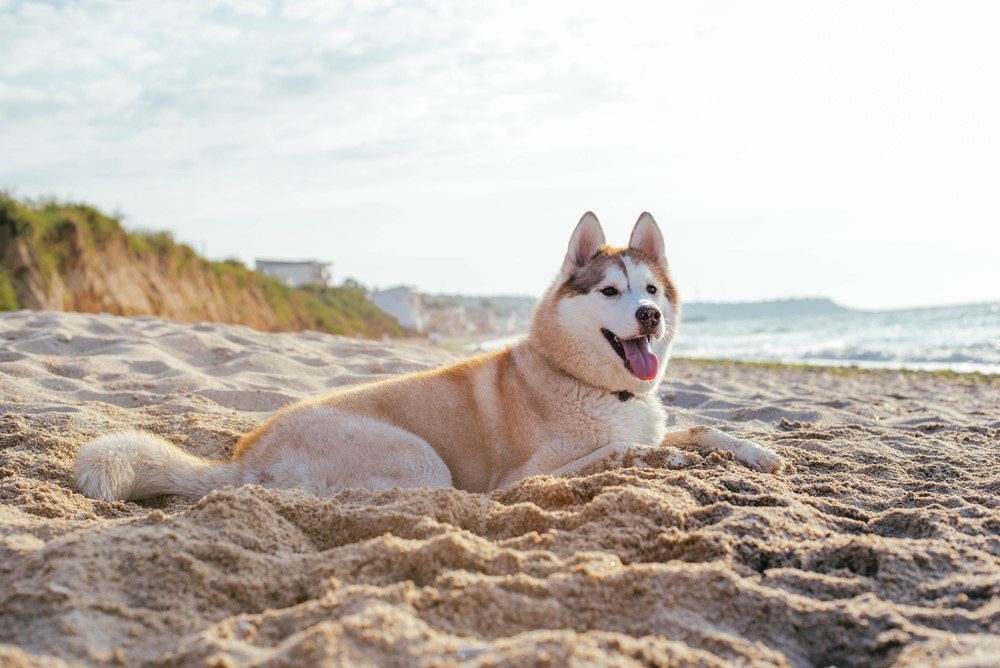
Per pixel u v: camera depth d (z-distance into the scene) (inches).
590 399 53.6
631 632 28.0
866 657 27.0
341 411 51.6
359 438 49.6
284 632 26.5
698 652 25.0
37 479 48.3
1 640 25.7
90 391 73.4
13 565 30.8
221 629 26.0
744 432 69.9
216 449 59.9
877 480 50.6
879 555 33.2
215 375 87.1
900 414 86.7
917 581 31.9
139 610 27.8
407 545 32.3
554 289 56.9
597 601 29.4
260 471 49.0
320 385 85.0
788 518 37.7
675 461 48.3
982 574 31.9
